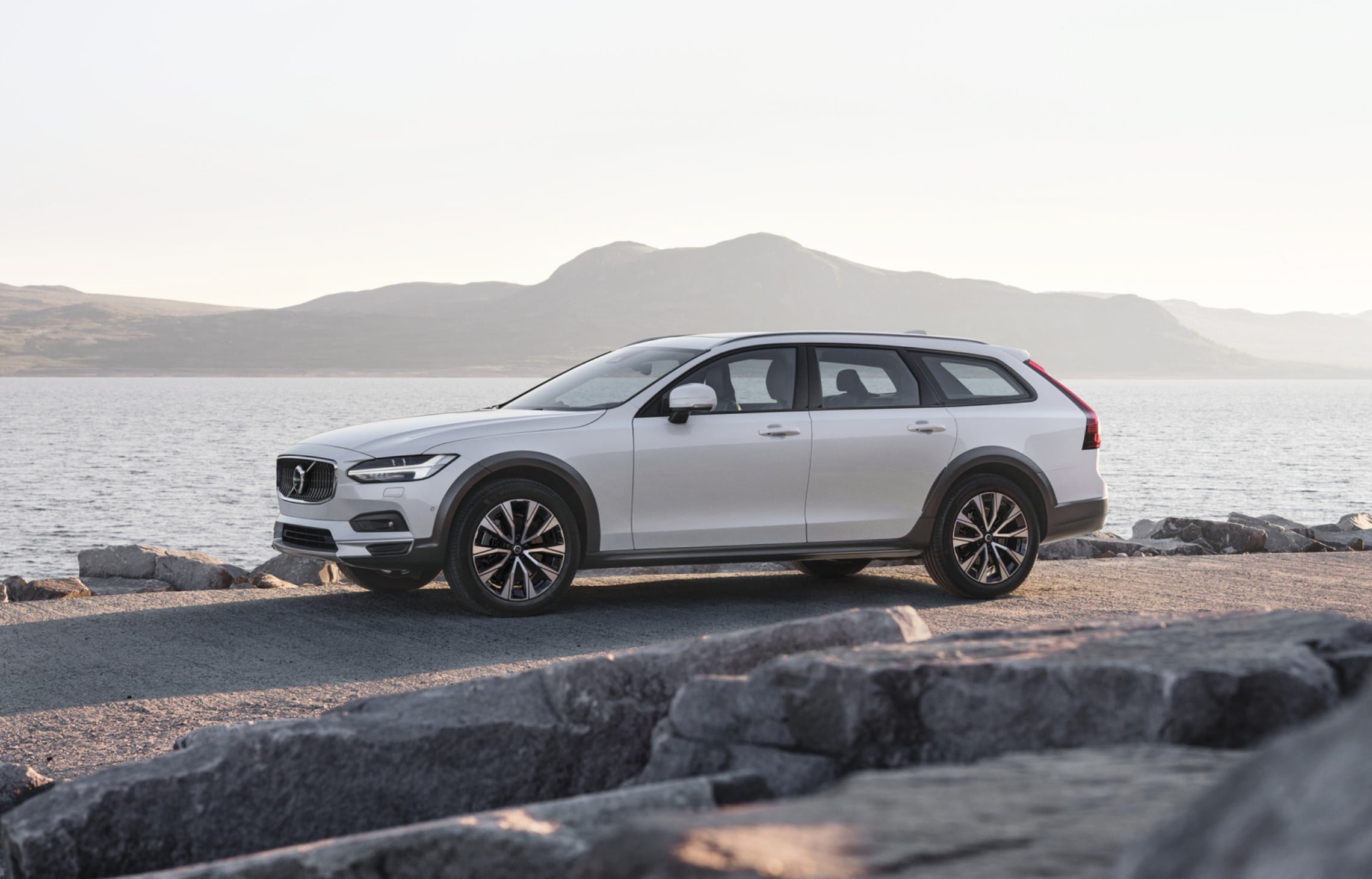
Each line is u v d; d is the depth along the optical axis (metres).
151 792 3.39
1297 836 0.98
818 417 8.82
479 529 8.16
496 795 3.59
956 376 9.42
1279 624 3.04
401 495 8.02
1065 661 2.68
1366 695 1.10
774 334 9.05
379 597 9.11
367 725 3.60
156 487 92.94
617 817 2.58
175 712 5.91
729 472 8.57
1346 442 149.38
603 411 8.48
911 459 8.99
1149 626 3.21
